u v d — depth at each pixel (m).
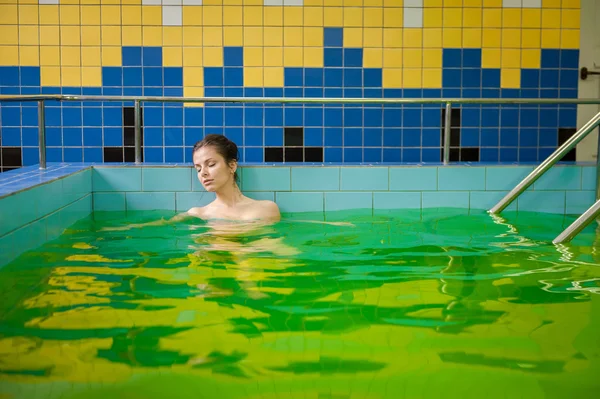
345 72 4.98
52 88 4.89
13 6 4.84
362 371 1.44
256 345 1.60
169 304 1.94
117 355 1.53
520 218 3.80
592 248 2.85
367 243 2.94
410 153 5.06
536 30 5.02
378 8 4.95
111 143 4.97
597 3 5.03
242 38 4.92
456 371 1.44
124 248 2.77
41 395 1.32
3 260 2.37
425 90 5.02
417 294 2.07
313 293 2.07
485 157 5.09
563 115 5.08
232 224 3.45
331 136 5.02
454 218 3.76
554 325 1.76
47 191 2.96
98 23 4.87
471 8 4.98
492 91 5.04
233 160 3.73
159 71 4.92
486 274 2.35
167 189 4.02
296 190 4.06
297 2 4.91
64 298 2.00
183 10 4.89
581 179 4.18
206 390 1.35
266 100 4.00
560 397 1.31
